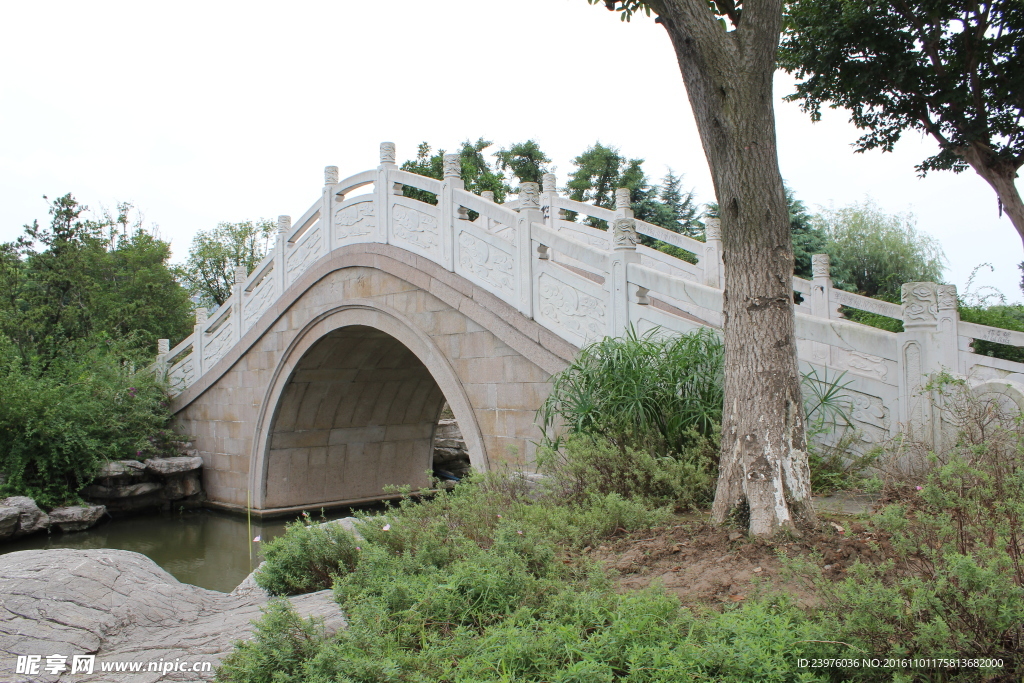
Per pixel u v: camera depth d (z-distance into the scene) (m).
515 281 8.70
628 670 2.94
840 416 5.93
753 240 4.59
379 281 11.26
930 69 10.40
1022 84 9.88
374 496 15.65
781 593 3.32
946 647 2.64
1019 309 13.97
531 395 8.43
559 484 5.93
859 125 11.48
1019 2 9.52
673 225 22.86
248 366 14.68
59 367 15.69
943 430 5.25
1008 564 2.81
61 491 13.45
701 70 4.67
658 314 6.95
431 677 3.13
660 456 5.76
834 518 4.59
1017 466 3.87
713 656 2.76
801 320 6.26
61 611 4.33
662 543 4.52
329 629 3.76
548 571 4.18
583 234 12.57
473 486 6.11
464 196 9.62
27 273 18.33
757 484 4.38
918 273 20.50
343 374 13.99
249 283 14.86
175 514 14.96
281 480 14.43
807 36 10.76
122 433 14.93
